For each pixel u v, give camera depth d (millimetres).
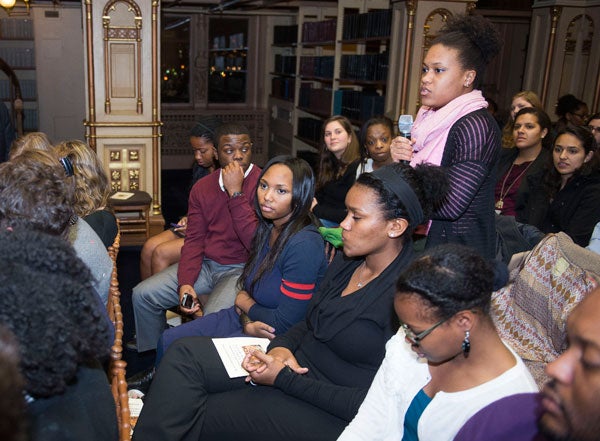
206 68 9633
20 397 718
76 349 1013
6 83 8500
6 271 988
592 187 3080
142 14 5328
